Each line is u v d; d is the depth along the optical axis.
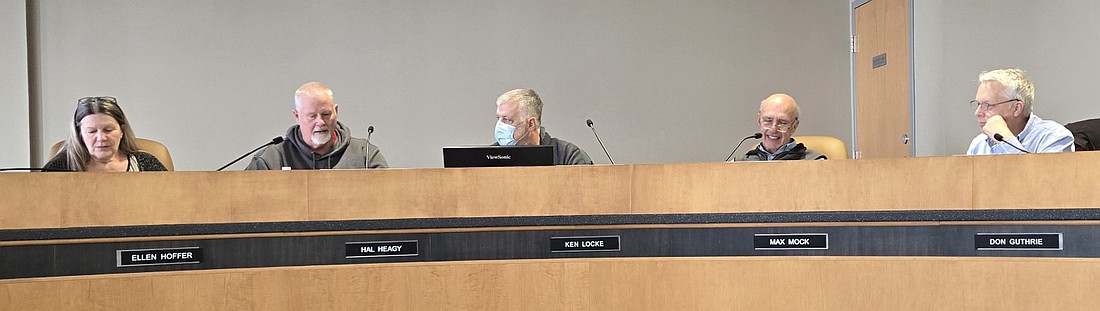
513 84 5.82
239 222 2.47
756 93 6.12
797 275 2.51
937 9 5.37
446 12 5.74
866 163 2.48
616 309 2.56
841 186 2.49
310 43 5.58
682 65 6.03
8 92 5.13
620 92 5.95
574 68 5.90
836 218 2.49
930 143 5.46
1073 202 2.34
